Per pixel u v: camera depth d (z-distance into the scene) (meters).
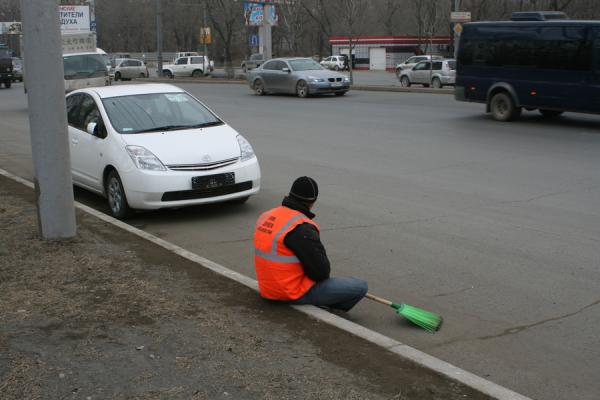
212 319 4.95
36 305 5.21
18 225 7.59
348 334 4.67
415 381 3.97
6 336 4.62
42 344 4.49
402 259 6.81
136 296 5.43
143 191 8.18
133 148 8.34
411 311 5.09
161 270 6.11
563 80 16.61
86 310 5.12
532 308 5.52
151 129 8.91
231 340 4.57
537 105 17.28
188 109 9.52
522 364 4.56
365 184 10.44
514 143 14.32
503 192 9.72
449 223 8.09
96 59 23.80
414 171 11.43
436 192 9.79
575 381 4.32
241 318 4.97
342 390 3.86
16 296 5.40
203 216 8.75
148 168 8.18
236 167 8.54
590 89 16.12
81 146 9.38
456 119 18.72
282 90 28.47
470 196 9.50
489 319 5.32
